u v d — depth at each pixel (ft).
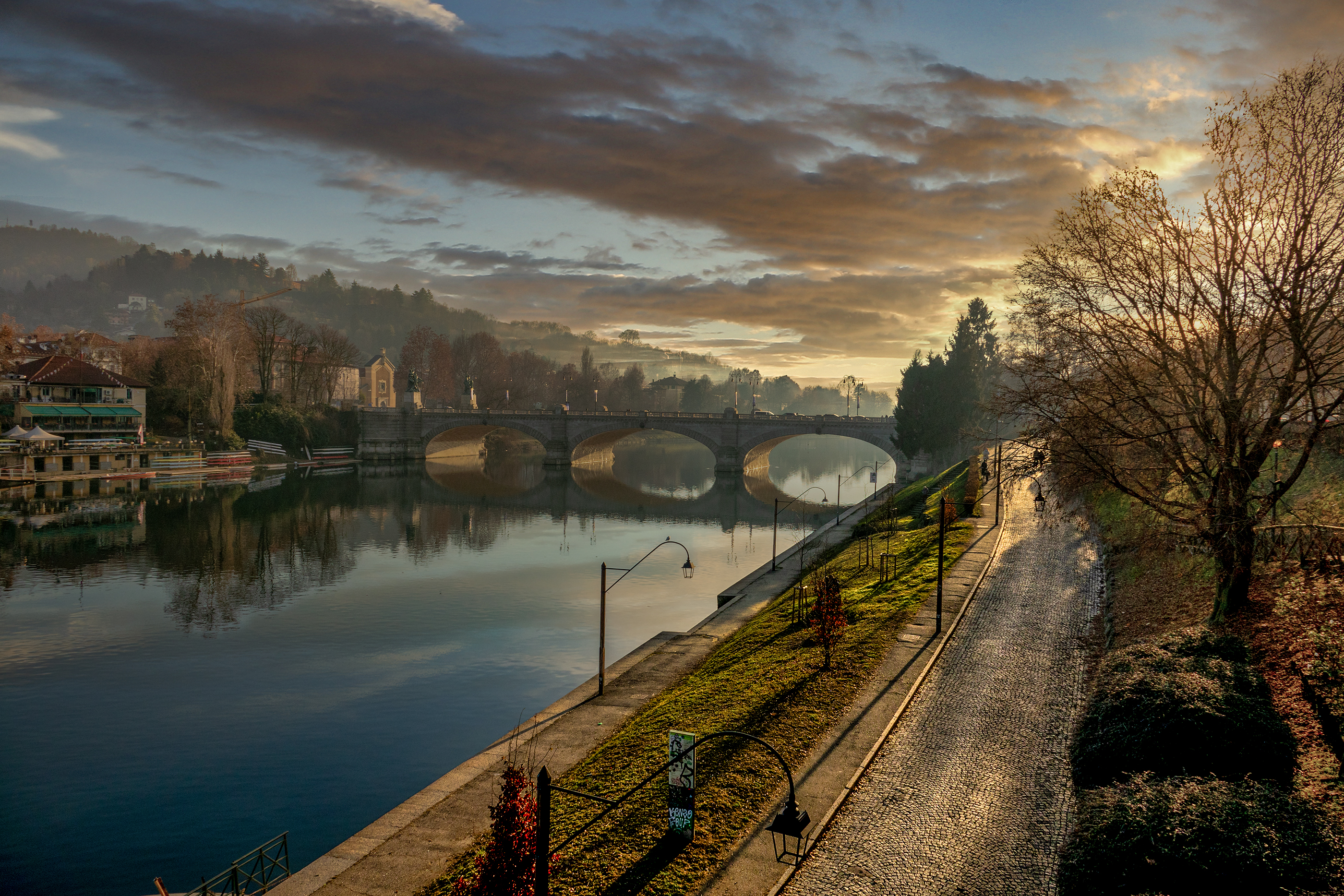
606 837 67.46
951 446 374.43
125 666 148.56
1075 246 94.99
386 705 129.59
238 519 308.60
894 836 64.95
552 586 215.31
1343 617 77.00
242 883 80.84
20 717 123.85
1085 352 94.58
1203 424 86.12
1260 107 83.41
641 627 175.22
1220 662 71.46
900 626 118.21
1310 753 61.36
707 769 77.71
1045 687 93.86
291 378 540.11
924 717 87.30
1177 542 93.86
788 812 51.31
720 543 282.77
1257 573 96.12
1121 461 101.09
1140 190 89.92
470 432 610.24
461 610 188.96
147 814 95.40
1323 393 86.84
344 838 90.48
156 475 392.47
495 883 49.70
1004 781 72.84
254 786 102.32
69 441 388.16
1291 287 79.92
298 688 137.39
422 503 372.79
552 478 493.77
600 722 104.32
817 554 217.97
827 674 100.58
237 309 477.36
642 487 472.44
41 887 80.94
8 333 395.75
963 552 165.27
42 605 189.06
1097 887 51.67
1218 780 54.95
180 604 192.54
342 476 465.47
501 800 52.13
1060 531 180.86
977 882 58.70
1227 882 46.60
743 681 104.94
